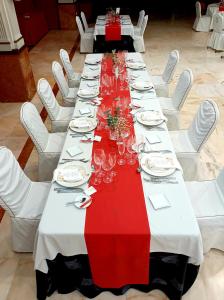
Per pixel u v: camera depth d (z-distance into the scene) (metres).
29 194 2.27
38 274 1.85
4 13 4.17
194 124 2.82
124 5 12.46
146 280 1.88
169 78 4.12
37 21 8.64
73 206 1.78
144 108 2.96
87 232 1.62
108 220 1.68
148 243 1.64
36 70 6.54
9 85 4.85
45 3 9.53
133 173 2.03
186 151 2.73
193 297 2.04
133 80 3.70
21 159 3.57
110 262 1.76
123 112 2.87
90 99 3.23
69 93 4.06
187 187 2.30
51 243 1.67
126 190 1.89
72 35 9.38
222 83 5.48
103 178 1.99
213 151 3.58
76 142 2.41
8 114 4.66
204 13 10.52
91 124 2.63
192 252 1.68
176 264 1.83
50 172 2.91
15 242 2.26
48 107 3.25
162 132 2.52
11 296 2.10
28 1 8.95
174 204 1.78
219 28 7.03
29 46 8.30
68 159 2.20
